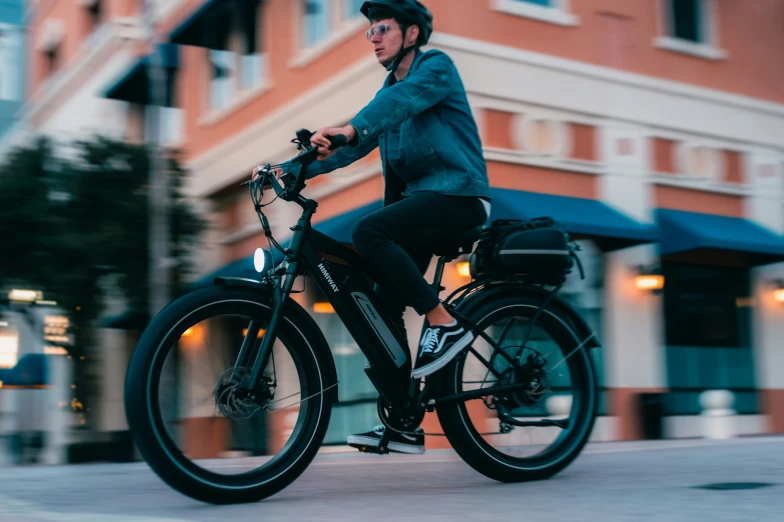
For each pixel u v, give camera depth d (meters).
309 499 2.82
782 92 12.72
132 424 2.62
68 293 10.92
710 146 11.80
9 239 11.05
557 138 10.36
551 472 3.30
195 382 2.74
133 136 14.86
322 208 10.83
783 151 12.55
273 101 11.91
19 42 21.02
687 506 2.46
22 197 11.27
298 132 2.90
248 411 2.82
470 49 9.74
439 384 3.14
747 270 12.33
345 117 10.34
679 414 11.33
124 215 11.28
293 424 2.92
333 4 10.88
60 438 10.40
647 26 11.39
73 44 17.84
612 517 2.30
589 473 3.43
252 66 12.48
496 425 3.27
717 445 5.18
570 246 3.42
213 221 12.59
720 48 12.09
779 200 12.38
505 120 10.02
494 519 2.30
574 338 3.44
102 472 3.94
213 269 12.39
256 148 12.13
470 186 3.05
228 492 2.73
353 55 10.37
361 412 7.61
